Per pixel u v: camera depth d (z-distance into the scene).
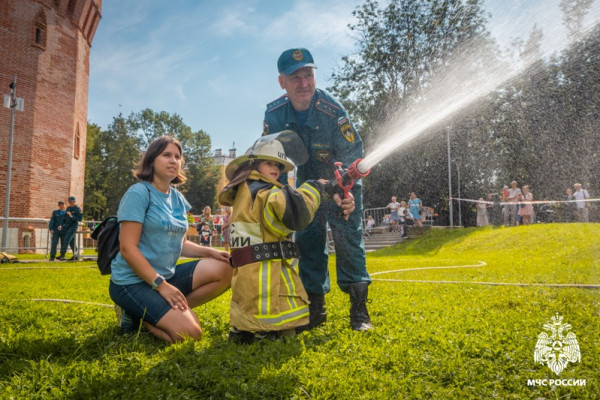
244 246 2.79
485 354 2.43
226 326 3.34
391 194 20.53
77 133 24.48
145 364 2.38
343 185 2.96
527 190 14.49
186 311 3.00
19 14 21.34
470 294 4.77
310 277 3.37
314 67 3.27
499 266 8.50
